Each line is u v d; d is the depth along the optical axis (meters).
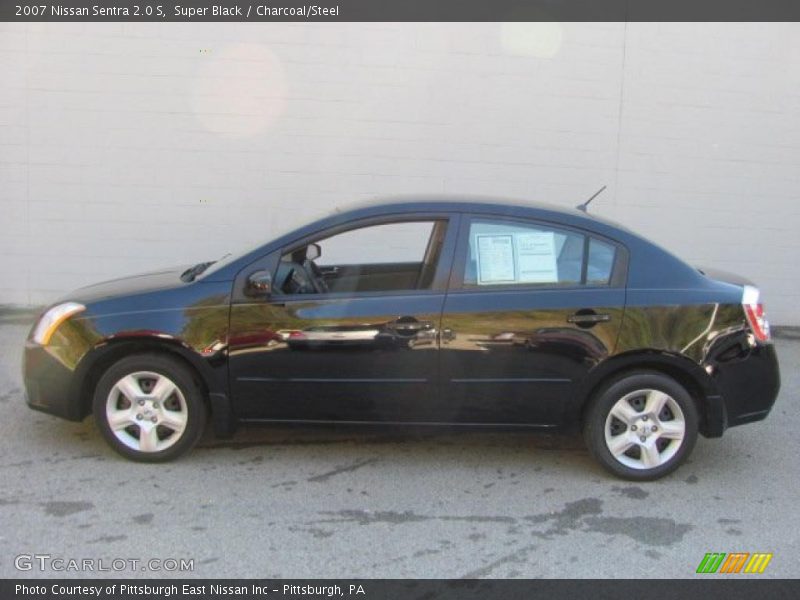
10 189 7.67
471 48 7.73
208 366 4.37
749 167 8.08
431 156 7.87
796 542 3.88
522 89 7.82
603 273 4.46
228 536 3.79
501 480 4.51
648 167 8.03
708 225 8.17
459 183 7.93
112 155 7.68
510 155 7.91
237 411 4.46
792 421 5.66
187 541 3.73
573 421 4.48
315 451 4.84
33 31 7.43
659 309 4.38
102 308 4.45
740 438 5.31
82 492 4.18
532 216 4.52
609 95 7.88
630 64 7.85
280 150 7.78
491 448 4.98
